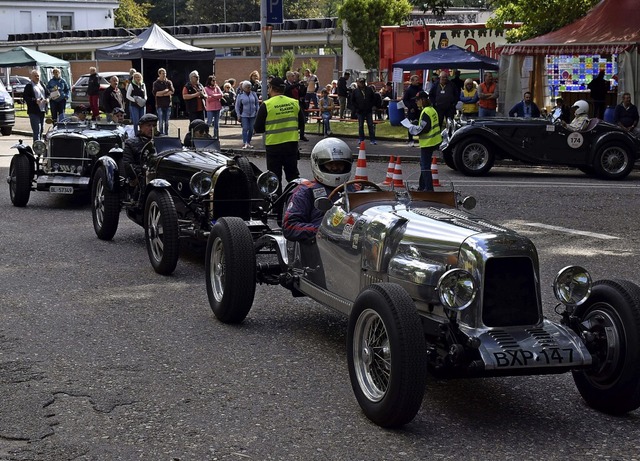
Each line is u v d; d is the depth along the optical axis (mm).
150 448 5207
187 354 7000
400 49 35312
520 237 5703
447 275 5379
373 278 6355
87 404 5891
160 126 24844
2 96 30688
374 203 6828
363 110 25531
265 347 7211
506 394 6246
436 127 16359
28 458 5047
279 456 5121
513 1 28547
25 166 14391
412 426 5602
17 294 8859
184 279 9633
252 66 52344
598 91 25641
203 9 90750
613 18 24609
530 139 19406
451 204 6863
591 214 14188
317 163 7473
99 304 8523
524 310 5652
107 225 11625
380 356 5621
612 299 5699
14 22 63375
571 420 5762
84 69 57656
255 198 10734
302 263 7586
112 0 67812
